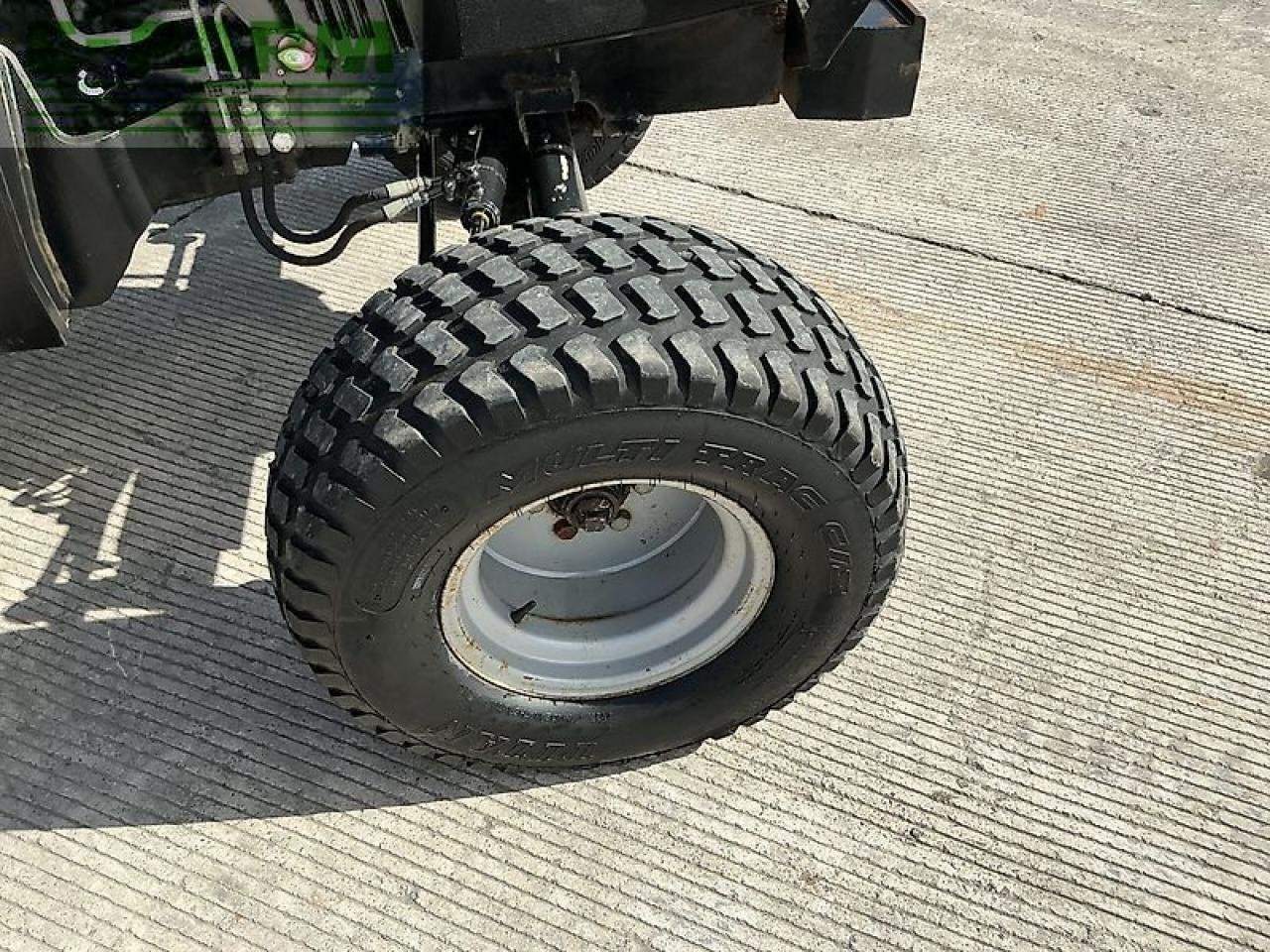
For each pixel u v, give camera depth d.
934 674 2.26
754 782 2.07
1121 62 4.45
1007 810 2.05
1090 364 3.02
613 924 1.88
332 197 3.46
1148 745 2.16
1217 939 1.90
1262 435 2.83
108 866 1.92
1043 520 2.58
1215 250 3.46
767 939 1.87
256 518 2.50
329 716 2.15
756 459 1.58
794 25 2.09
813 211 3.53
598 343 1.48
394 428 1.46
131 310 3.02
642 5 1.96
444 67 2.01
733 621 1.88
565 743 1.95
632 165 3.67
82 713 2.14
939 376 2.96
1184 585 2.46
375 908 1.88
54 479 2.57
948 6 4.80
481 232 1.80
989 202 3.61
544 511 1.85
